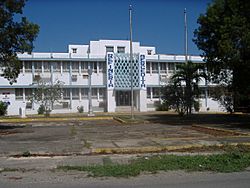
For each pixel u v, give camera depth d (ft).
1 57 74.64
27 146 52.11
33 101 149.89
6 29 72.49
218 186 27.73
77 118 119.44
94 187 28.40
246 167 35.01
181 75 112.68
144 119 106.83
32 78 157.28
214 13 78.64
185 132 67.67
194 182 29.35
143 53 168.96
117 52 170.09
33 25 75.31
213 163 36.35
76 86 161.58
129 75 164.45
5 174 34.19
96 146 50.31
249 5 71.10
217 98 119.24
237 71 78.64
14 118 122.21
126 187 28.12
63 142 56.29
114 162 39.06
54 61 160.66
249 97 88.74
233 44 70.08
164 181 30.01
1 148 50.37
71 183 30.09
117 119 110.01
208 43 83.92
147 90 169.27
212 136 59.88
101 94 166.50
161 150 47.09
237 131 65.36
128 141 55.47
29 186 29.19
